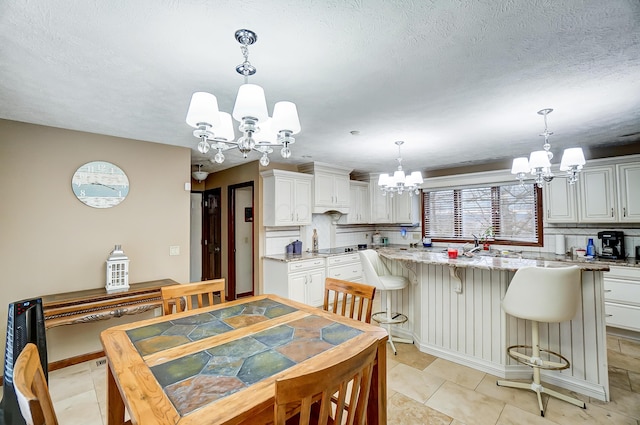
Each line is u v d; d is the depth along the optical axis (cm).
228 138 174
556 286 204
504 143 348
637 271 326
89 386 246
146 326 170
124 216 314
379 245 603
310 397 86
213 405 97
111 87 197
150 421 89
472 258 295
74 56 160
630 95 216
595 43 153
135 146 323
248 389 106
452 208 533
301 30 141
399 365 274
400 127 287
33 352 100
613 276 341
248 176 465
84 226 291
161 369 121
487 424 194
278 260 417
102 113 244
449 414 204
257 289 440
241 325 171
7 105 226
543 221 440
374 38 148
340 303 470
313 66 174
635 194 348
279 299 227
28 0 118
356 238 599
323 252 489
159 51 157
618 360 286
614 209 360
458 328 278
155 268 333
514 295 219
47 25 134
